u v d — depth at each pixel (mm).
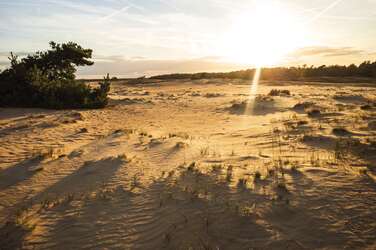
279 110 19328
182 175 6707
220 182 6086
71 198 6109
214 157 8062
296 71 84875
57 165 8359
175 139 10734
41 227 5121
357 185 5426
